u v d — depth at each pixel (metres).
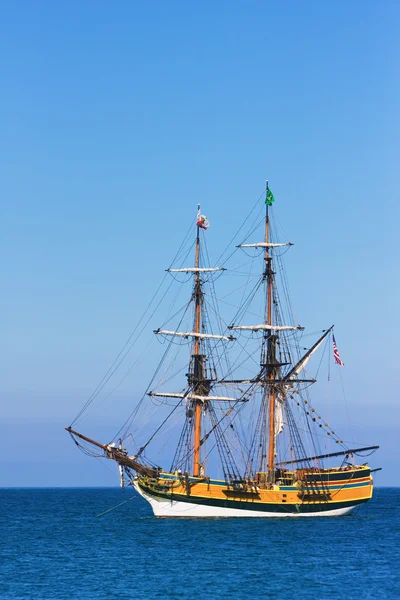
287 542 140.50
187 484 164.38
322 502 174.12
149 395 170.50
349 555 127.12
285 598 95.12
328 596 96.25
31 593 98.50
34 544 146.25
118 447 162.25
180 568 114.38
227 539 143.62
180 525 164.25
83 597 95.88
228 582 104.06
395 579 106.94
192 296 181.00
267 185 190.12
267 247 188.75
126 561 121.31
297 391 184.88
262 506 169.88
